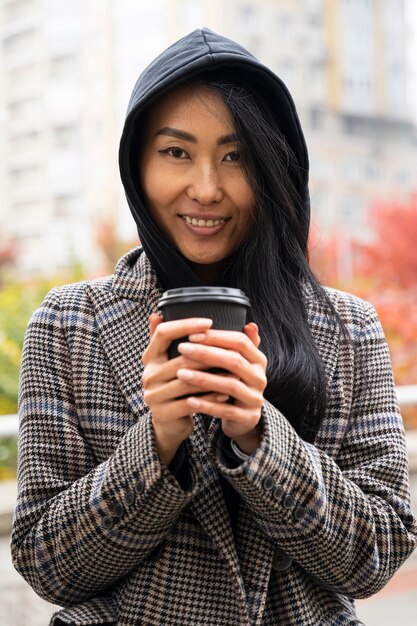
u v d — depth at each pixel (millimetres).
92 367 1250
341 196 49906
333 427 1241
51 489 1178
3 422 2543
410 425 5719
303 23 51000
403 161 53219
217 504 1145
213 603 1146
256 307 1254
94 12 55875
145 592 1153
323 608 1212
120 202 54406
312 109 50562
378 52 53188
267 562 1145
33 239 56562
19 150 59000
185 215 1243
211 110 1193
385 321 6551
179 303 1001
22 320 5477
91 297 1309
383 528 1158
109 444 1207
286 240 1286
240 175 1228
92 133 56219
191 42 1220
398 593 3557
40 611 2928
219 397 1004
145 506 1076
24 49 58875
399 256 9602
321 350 1278
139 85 1237
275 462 1061
